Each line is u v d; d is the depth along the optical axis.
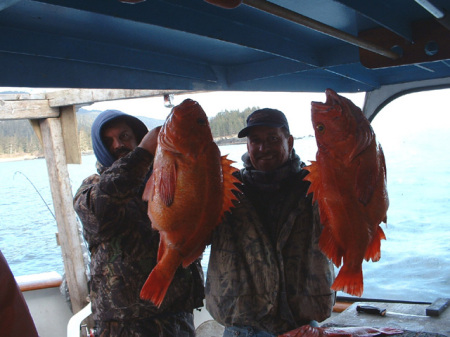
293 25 2.61
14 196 17.41
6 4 1.55
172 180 1.78
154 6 2.02
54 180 6.46
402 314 3.13
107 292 2.43
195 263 2.67
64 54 2.38
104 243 2.44
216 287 2.43
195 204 1.79
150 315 2.44
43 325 5.91
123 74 2.83
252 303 2.37
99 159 2.71
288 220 2.38
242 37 2.53
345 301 4.61
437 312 3.02
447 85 4.22
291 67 3.32
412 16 2.58
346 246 1.86
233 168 1.97
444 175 9.68
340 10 2.46
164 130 1.81
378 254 1.96
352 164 1.81
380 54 2.62
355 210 1.82
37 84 2.39
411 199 8.48
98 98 5.94
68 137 6.38
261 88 3.71
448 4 2.21
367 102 4.63
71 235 6.41
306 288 2.34
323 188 1.86
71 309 6.12
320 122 1.82
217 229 2.47
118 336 2.43
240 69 3.50
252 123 2.53
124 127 2.71
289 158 2.63
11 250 9.54
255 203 2.52
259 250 2.37
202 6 2.21
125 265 2.43
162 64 2.96
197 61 3.27
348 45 3.12
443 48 2.58
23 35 2.20
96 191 2.21
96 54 2.52
